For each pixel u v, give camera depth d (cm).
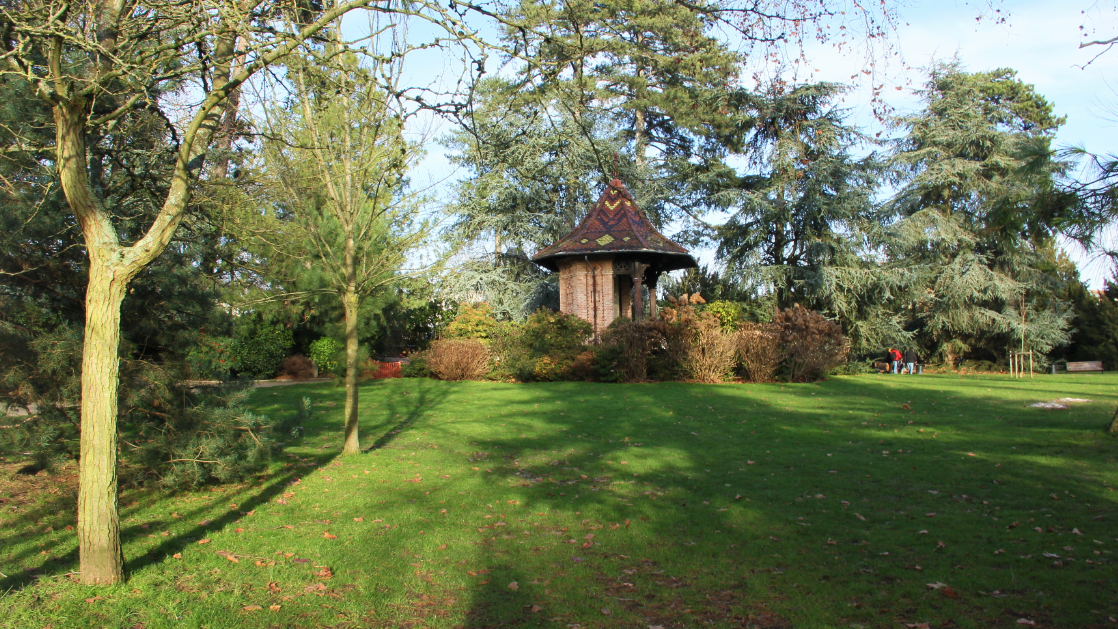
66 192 459
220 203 844
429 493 770
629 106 2942
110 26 502
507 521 664
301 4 710
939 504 702
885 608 454
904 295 3397
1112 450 935
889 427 1201
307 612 455
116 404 491
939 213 3347
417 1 541
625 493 767
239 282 993
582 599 479
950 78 3494
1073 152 933
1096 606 448
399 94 662
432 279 1419
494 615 453
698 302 2506
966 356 3681
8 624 425
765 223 3281
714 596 482
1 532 610
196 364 826
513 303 3247
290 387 1900
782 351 2053
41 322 739
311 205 930
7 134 672
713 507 707
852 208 3145
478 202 3175
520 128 2488
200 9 509
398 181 964
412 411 1438
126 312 753
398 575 524
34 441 721
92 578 484
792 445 1043
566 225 3272
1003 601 459
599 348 2050
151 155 769
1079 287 3541
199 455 749
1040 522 632
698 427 1216
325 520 666
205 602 466
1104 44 788
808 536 611
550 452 1003
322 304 1917
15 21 453
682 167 3481
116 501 493
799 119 3234
